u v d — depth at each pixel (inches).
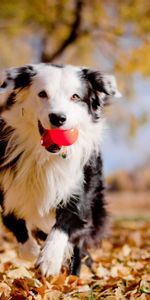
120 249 334.3
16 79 211.6
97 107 220.4
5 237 387.9
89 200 223.0
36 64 218.1
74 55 657.6
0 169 221.0
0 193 224.7
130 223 549.0
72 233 214.4
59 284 208.4
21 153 215.6
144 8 594.9
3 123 219.3
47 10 587.8
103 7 601.9
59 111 195.3
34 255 224.1
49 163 214.4
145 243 381.7
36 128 208.7
